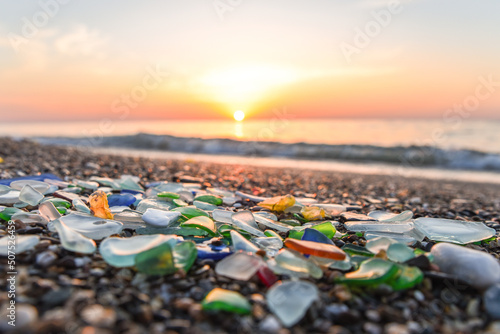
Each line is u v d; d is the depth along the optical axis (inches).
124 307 5.9
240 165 34.6
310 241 8.3
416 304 6.6
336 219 11.6
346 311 6.1
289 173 29.3
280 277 7.2
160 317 5.8
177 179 17.7
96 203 9.6
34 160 22.5
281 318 5.9
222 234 8.9
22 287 6.1
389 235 9.3
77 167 20.4
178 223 9.5
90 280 6.6
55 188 12.2
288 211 11.7
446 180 33.9
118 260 7.0
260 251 7.8
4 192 10.6
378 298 6.7
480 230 9.4
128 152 48.2
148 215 9.2
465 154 49.2
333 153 54.6
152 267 6.9
